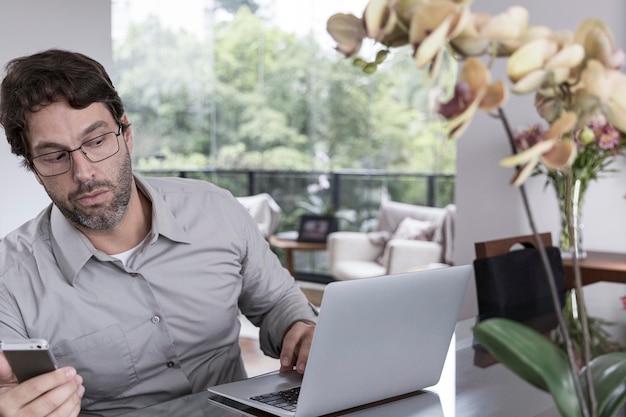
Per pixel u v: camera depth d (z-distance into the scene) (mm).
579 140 715
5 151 3705
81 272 1567
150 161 7211
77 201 1454
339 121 6879
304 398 1168
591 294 2227
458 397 1285
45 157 1442
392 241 5453
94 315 1561
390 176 6711
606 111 675
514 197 3580
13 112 1433
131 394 1604
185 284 1656
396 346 1240
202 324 1680
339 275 5715
